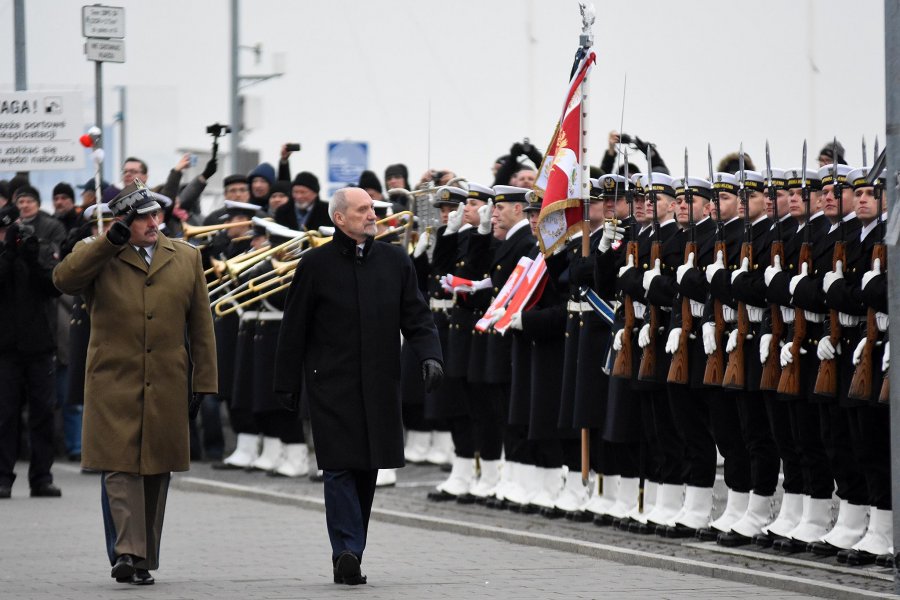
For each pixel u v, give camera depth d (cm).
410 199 3341
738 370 2231
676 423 2386
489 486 2897
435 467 3584
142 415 2047
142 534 2023
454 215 2852
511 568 2150
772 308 2181
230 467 3562
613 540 2388
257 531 2583
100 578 2080
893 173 1861
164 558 2273
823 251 2108
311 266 2067
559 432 2628
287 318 2070
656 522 2444
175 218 3450
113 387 2053
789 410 2211
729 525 2334
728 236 2275
